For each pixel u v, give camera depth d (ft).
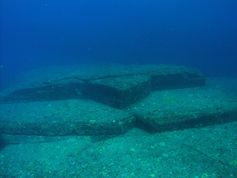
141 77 42.19
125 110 33.83
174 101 36.91
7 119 32.27
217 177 20.10
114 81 39.11
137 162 22.53
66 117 31.45
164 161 22.52
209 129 29.55
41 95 41.83
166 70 47.98
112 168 21.84
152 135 28.12
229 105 34.35
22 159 24.68
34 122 30.71
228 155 23.36
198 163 22.09
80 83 42.11
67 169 22.33
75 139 27.89
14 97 42.01
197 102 36.32
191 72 49.06
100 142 26.89
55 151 25.76
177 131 29.01
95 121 29.45
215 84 51.98
